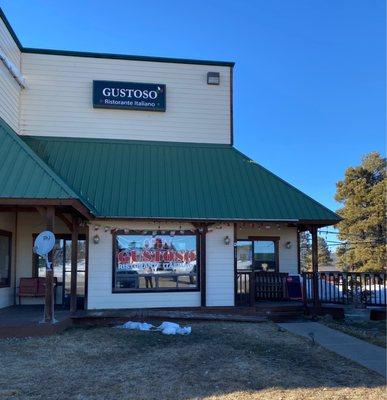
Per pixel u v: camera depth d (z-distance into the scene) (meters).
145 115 17.62
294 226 18.00
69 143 16.78
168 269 15.41
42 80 17.16
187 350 9.70
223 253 15.69
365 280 16.08
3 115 14.91
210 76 18.09
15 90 16.25
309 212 15.84
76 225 14.13
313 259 16.09
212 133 17.94
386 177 39.94
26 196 11.22
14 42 16.25
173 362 8.72
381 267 37.75
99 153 16.58
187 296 15.38
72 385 7.34
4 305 14.98
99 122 17.28
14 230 15.99
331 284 16.62
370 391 7.09
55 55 17.33
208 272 15.56
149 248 15.37
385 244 38.41
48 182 11.58
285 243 18.44
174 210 15.02
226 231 15.77
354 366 8.63
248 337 11.34
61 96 17.19
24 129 16.83
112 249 15.13
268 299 16.84
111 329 12.42
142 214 14.66
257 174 16.94
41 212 11.84
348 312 15.67
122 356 9.30
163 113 17.75
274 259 18.39
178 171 16.42
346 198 41.47
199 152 17.44
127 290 15.09
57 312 13.94
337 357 9.34
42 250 11.70
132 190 15.34
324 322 14.20
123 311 14.25
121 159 16.47
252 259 18.27
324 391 7.08
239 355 9.27
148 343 10.56
